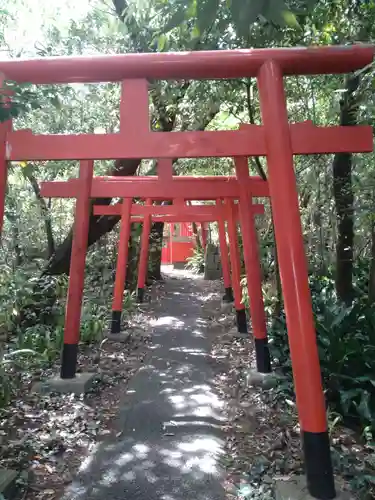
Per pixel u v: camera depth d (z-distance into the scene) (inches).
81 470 135.0
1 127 120.5
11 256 322.0
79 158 119.6
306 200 323.0
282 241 113.7
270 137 114.7
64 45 218.7
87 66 117.0
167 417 177.0
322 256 313.6
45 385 198.2
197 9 73.9
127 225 311.3
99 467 136.9
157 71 117.1
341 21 167.8
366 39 160.2
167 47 167.0
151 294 508.7
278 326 242.2
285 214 113.2
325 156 268.2
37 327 268.7
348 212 223.6
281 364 228.2
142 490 124.6
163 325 358.9
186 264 842.2
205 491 124.3
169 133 118.5
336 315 197.0
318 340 188.4
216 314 406.3
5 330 261.3
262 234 366.3
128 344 294.7
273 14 64.7
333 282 289.0
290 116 265.1
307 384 110.0
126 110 119.7
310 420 109.5
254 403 191.0
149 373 235.6
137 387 213.5
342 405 164.1
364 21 155.9
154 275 616.7
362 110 182.2
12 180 311.7
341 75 199.2
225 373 237.0
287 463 137.3
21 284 282.5
